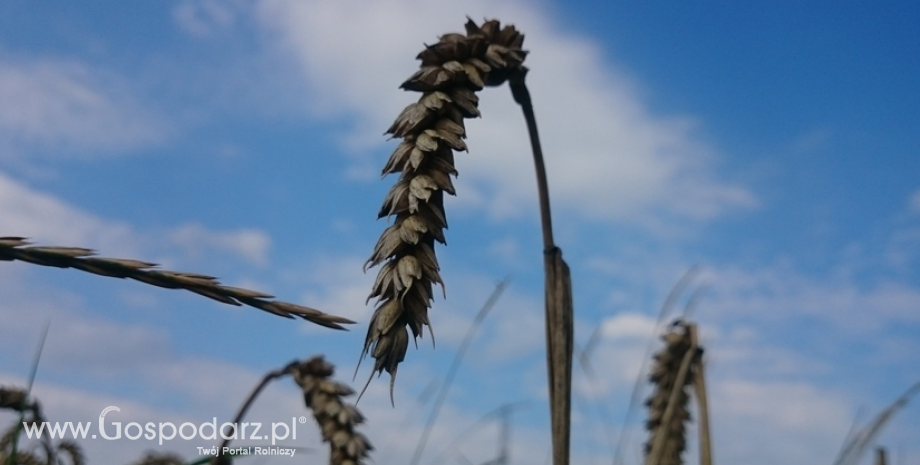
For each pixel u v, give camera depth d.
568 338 0.38
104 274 0.21
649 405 0.63
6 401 0.50
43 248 0.21
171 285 0.21
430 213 0.30
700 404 0.55
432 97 0.33
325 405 0.62
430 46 0.36
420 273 0.28
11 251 0.21
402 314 0.28
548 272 0.39
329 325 0.22
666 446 0.62
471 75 0.35
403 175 0.31
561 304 0.38
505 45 0.40
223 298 0.22
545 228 0.40
